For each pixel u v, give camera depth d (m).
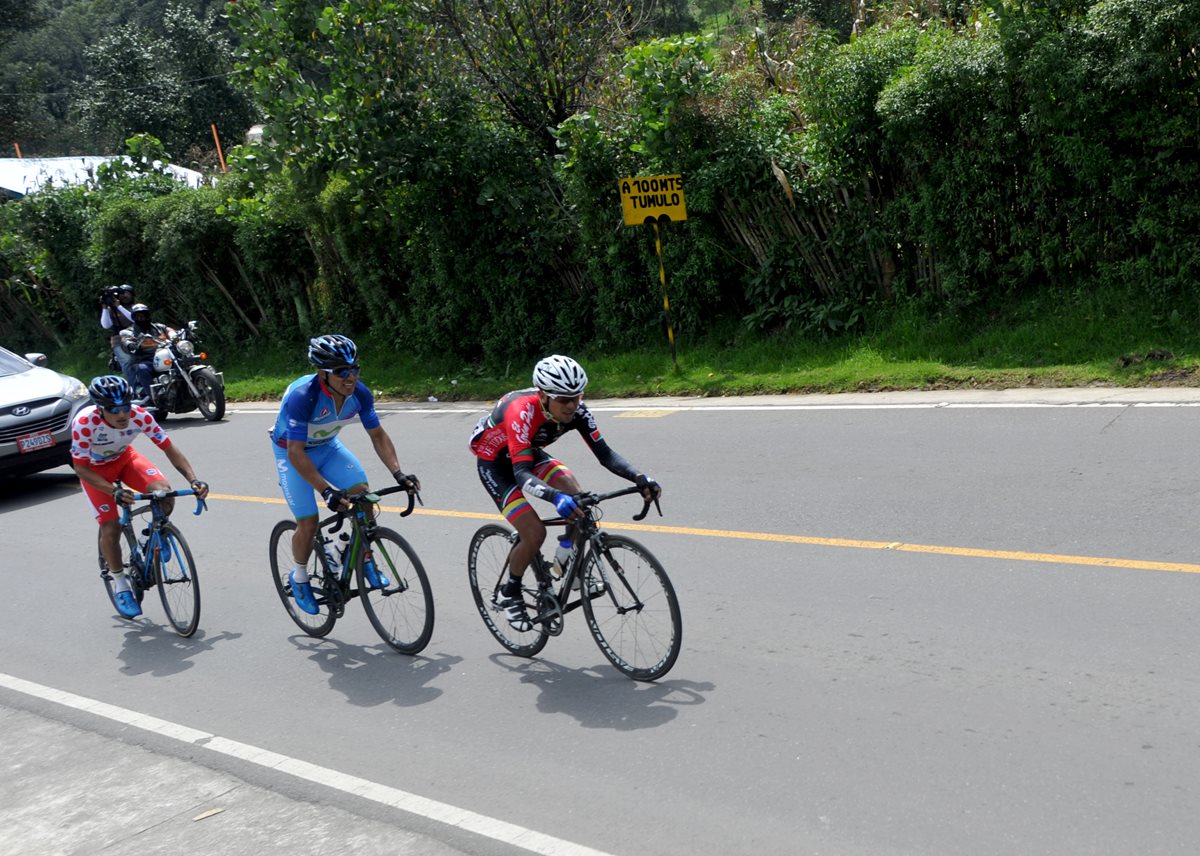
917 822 3.58
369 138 15.35
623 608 5.09
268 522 9.04
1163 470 6.99
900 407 10.04
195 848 4.03
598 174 14.31
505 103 16.64
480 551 5.79
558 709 4.90
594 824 3.86
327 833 4.02
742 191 13.00
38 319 26.06
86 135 45.34
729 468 8.70
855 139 12.25
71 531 9.69
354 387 5.62
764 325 13.61
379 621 6.00
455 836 3.89
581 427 5.17
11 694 5.92
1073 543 5.95
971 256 11.78
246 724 5.16
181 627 6.61
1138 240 10.85
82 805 4.50
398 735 4.84
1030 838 3.40
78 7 63.78
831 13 22.77
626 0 17.23
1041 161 11.02
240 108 45.62
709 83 13.39
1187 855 3.21
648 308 14.39
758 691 4.76
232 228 20.02
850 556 6.29
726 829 3.71
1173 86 10.12
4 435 11.05
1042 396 9.66
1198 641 4.61
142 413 6.58
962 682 4.55
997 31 11.21
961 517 6.67
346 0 15.12
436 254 16.25
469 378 15.88
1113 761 3.78
